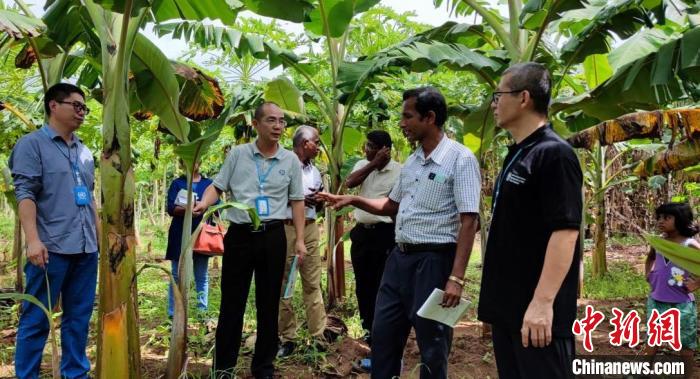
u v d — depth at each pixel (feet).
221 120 10.53
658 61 13.05
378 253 15.42
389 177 15.56
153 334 16.35
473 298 22.36
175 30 19.34
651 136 11.85
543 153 7.20
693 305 13.58
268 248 12.26
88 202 11.85
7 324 17.46
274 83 20.81
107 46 9.48
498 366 7.99
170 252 17.37
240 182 12.36
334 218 20.16
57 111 11.36
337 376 13.71
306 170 16.42
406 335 10.43
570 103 15.87
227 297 12.31
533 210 7.35
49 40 13.47
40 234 11.23
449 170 9.71
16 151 11.03
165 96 12.07
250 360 14.28
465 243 9.38
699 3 13.58
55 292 11.34
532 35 17.46
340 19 17.33
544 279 6.95
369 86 18.47
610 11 13.83
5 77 22.31
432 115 9.82
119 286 9.41
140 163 37.93
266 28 23.15
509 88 7.50
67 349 11.97
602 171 27.50
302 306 19.16
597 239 27.96
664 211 13.87
